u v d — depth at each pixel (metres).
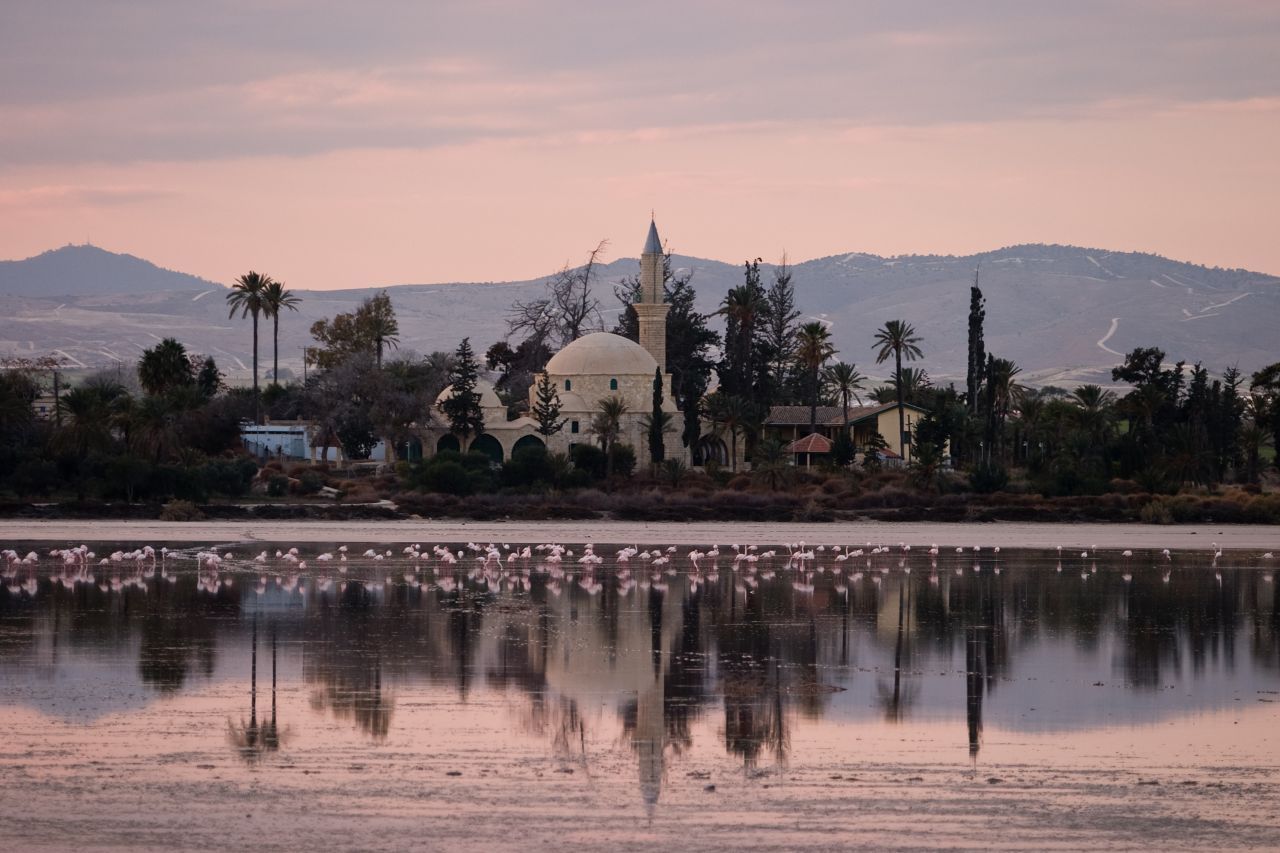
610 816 37.81
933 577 96.25
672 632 68.69
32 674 55.25
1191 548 122.50
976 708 51.75
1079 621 74.81
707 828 36.94
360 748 44.19
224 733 45.84
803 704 52.03
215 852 34.69
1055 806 39.03
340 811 37.81
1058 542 126.19
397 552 107.69
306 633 66.44
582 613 74.81
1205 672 59.72
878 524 141.25
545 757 43.62
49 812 37.34
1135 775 42.28
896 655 63.09
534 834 36.28
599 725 48.09
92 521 126.81
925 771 42.56
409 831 36.31
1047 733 47.78
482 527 130.38
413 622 70.44
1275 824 37.66
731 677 57.06
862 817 37.94
